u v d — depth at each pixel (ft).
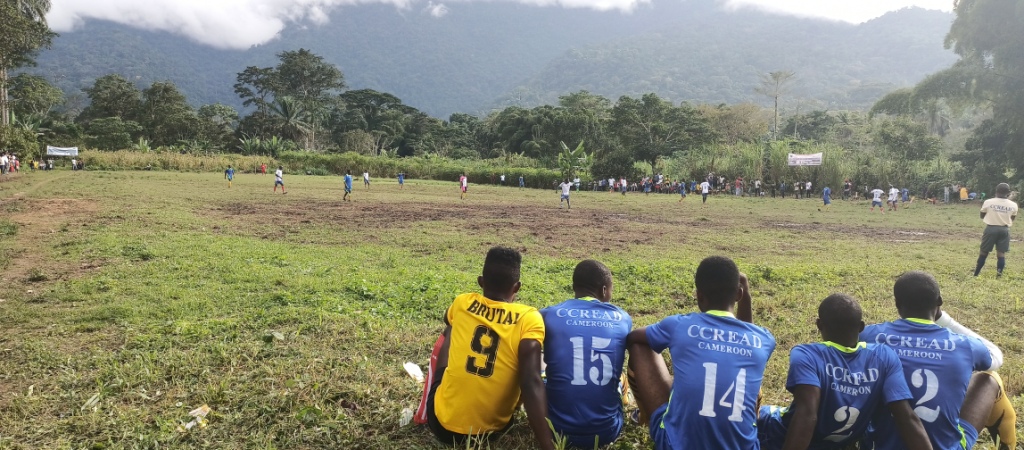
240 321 21.44
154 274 29.55
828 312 11.04
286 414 13.75
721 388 10.51
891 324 11.92
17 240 39.83
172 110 267.39
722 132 250.57
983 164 125.80
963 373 10.95
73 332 20.38
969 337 11.60
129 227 46.83
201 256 34.55
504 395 12.26
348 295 26.37
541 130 258.37
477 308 12.69
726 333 10.99
